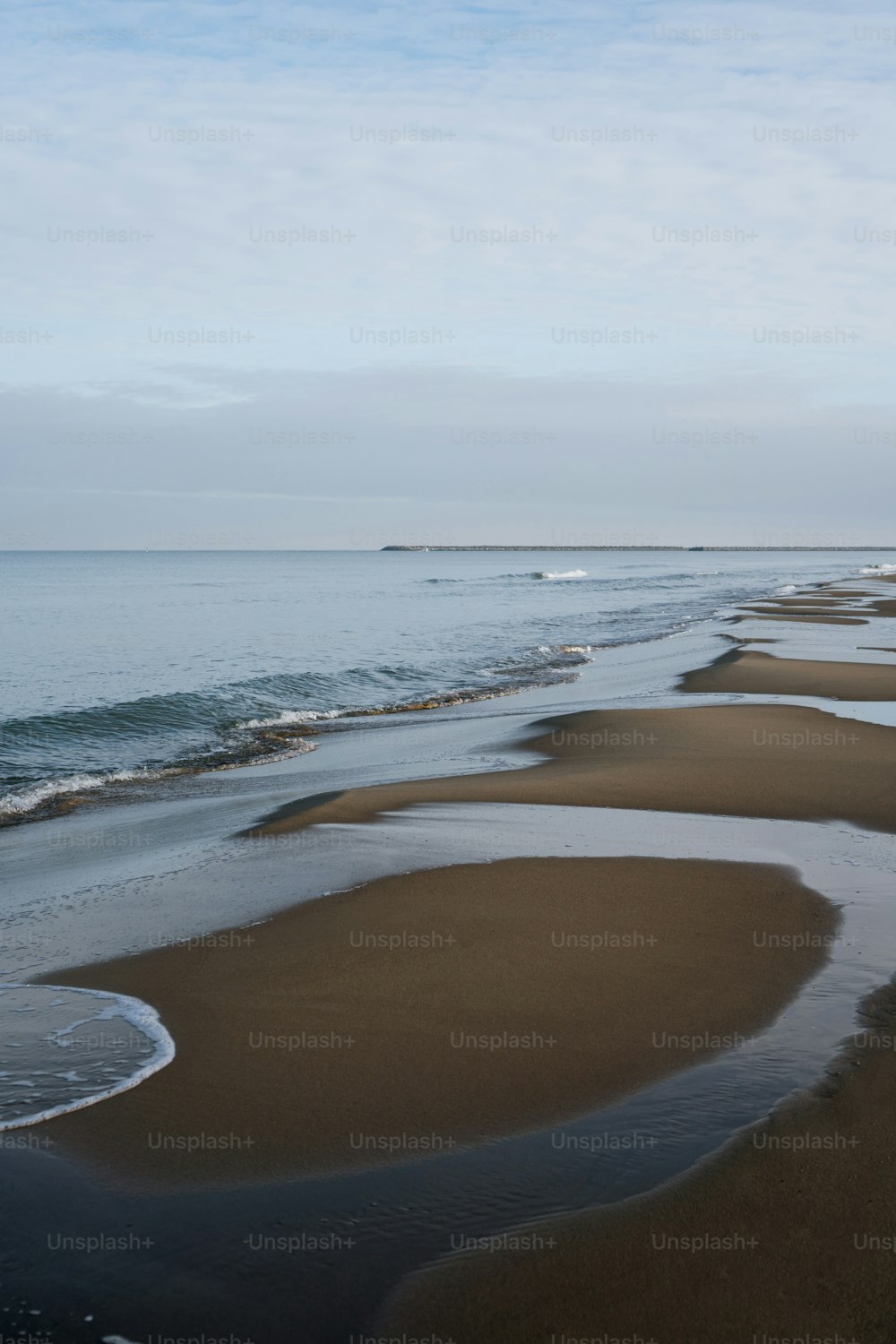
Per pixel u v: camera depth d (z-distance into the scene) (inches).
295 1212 154.9
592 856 347.9
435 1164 166.4
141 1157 168.7
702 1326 132.8
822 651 1100.5
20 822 459.2
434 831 385.1
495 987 236.8
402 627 1658.5
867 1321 133.4
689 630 1507.1
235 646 1328.7
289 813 418.3
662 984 239.3
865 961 254.1
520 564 7377.0
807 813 417.1
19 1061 202.4
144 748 644.7
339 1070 197.5
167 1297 137.9
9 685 932.0
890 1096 186.4
